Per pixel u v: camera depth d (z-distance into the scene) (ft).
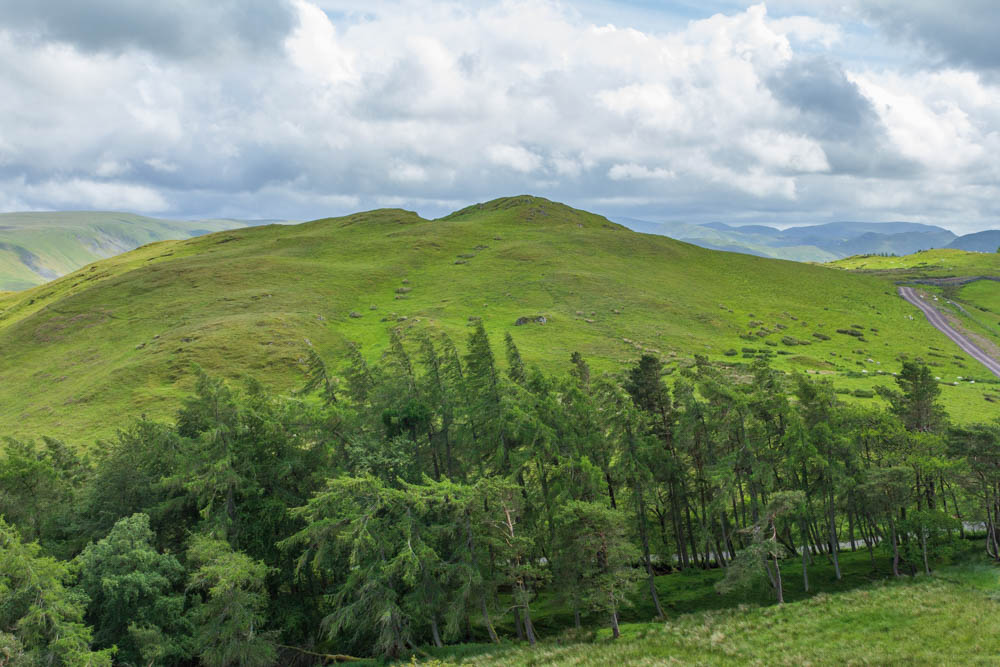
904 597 118.32
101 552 110.01
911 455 141.59
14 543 101.14
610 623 131.75
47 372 393.91
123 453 140.87
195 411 139.44
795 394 152.87
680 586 152.66
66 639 93.15
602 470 139.23
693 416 144.15
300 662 125.49
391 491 110.83
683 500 164.04
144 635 103.60
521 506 131.13
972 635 95.45
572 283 561.43
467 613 123.44
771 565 140.46
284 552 127.85
